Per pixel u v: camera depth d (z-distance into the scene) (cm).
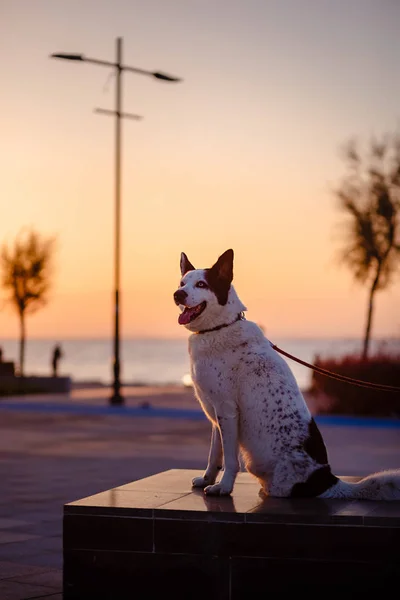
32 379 3891
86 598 604
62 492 1194
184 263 687
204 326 642
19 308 4256
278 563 582
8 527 955
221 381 639
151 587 596
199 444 1822
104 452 1683
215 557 589
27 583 728
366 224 3659
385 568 569
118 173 3191
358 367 2698
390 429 2209
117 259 3142
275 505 611
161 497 645
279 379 639
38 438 1955
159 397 3478
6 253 4228
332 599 575
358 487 635
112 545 601
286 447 632
